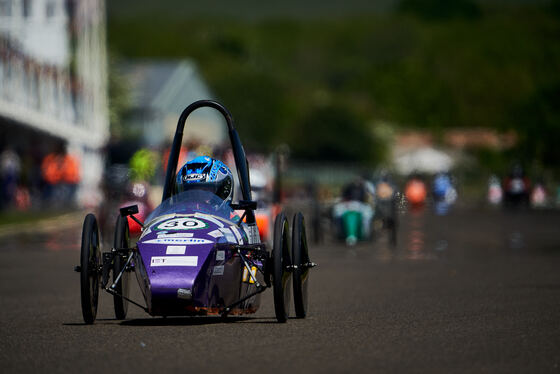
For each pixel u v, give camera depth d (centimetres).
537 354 2784
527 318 3600
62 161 16725
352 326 3384
